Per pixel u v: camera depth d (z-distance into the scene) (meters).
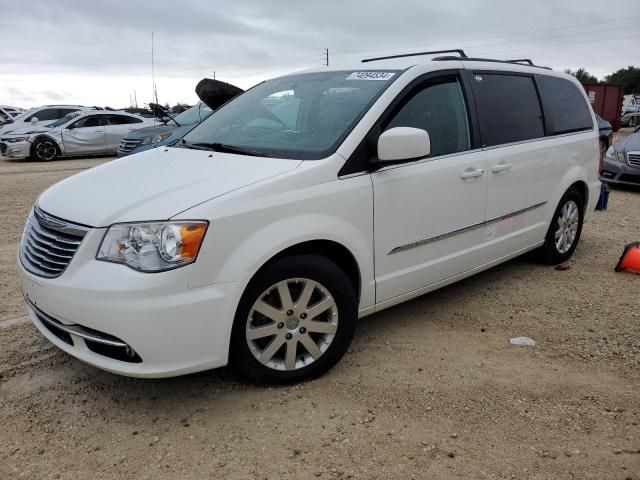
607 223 7.73
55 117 20.05
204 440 2.88
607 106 27.52
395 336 4.06
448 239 4.11
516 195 4.70
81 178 3.57
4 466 2.68
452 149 4.11
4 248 6.29
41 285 3.01
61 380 3.44
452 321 4.32
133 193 3.09
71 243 2.95
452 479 2.59
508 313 4.48
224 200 2.94
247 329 3.10
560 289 5.01
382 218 3.58
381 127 3.61
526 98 4.93
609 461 2.71
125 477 2.62
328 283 3.30
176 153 3.85
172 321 2.80
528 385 3.39
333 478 2.60
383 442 2.85
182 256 2.81
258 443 2.85
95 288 2.79
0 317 4.32
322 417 3.05
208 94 7.60
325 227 3.25
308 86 4.17
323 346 3.41
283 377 3.30
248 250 2.97
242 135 3.95
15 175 12.90
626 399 3.24
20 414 3.09
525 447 2.82
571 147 5.38
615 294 4.89
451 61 4.26
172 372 2.87
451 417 3.06
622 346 3.91
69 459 2.74
